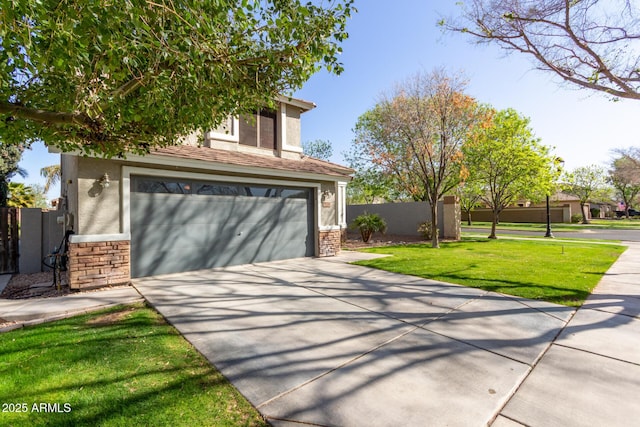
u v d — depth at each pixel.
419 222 19.16
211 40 3.12
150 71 3.05
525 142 16.17
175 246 7.74
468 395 2.73
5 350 3.62
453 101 12.52
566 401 2.65
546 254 11.25
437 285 6.69
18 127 3.69
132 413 2.46
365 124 22.61
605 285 6.62
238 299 5.68
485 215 43.25
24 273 8.23
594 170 37.88
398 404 2.60
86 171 6.30
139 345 3.74
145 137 4.57
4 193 15.11
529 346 3.73
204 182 8.27
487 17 7.82
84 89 3.21
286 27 3.33
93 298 5.66
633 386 2.88
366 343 3.82
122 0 2.35
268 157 10.77
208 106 3.68
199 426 2.33
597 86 7.44
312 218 10.89
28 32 2.33
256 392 2.78
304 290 6.32
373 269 8.51
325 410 2.52
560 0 6.75
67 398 2.66
